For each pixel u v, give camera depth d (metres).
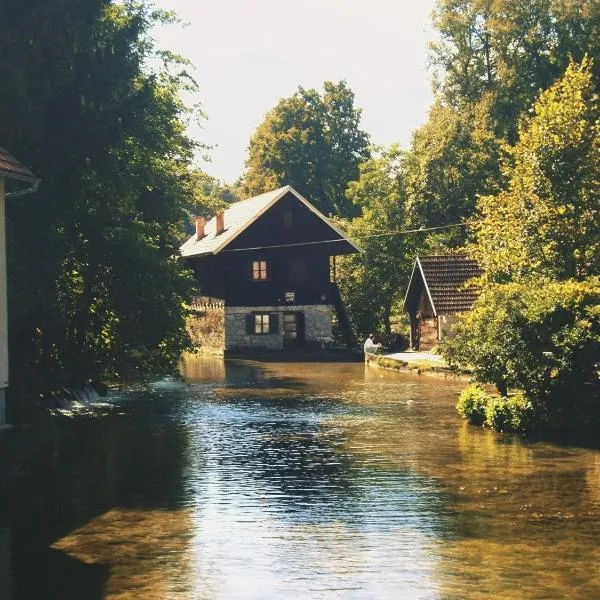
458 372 27.59
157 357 31.94
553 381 23.83
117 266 28.14
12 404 22.08
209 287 62.75
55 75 24.19
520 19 61.31
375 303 60.56
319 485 18.00
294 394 34.56
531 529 14.52
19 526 15.09
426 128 61.28
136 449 22.22
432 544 13.73
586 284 24.20
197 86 37.25
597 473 18.80
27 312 22.72
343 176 87.62
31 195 24.38
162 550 13.60
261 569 12.62
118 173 28.39
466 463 20.03
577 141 27.38
